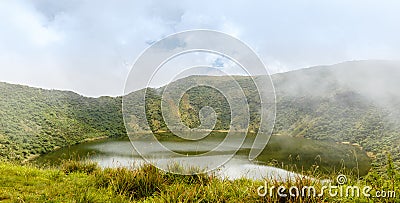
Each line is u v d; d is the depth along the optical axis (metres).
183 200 3.19
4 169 4.81
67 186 4.00
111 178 4.10
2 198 3.34
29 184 4.07
